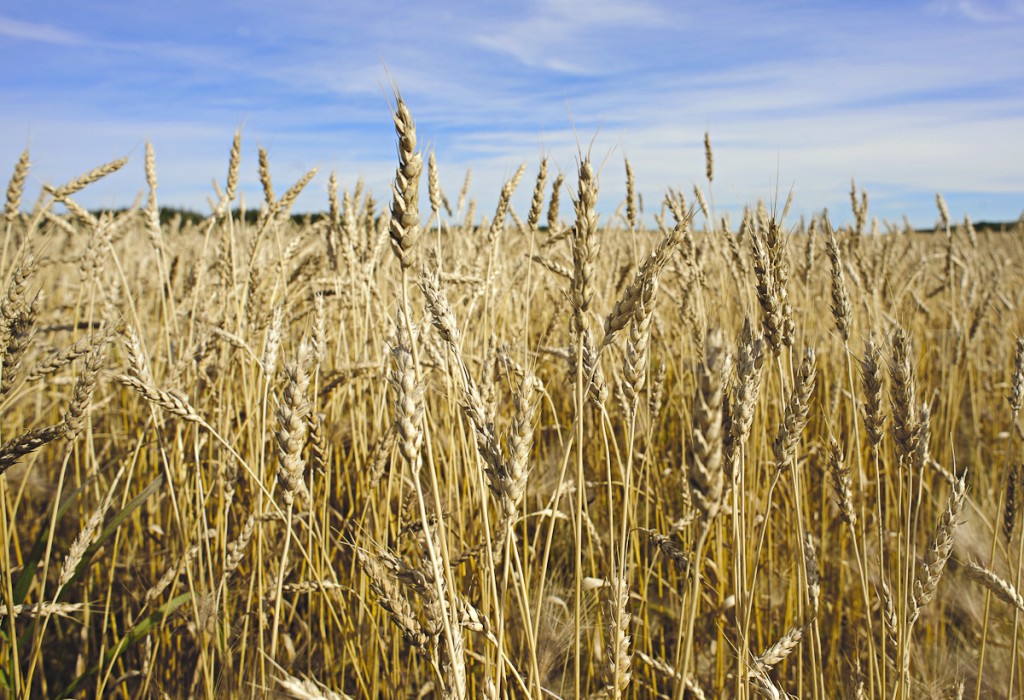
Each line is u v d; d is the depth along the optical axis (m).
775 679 3.91
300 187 5.31
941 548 2.49
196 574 4.23
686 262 5.33
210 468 4.57
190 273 6.62
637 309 2.05
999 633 4.16
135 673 3.62
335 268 5.79
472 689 3.17
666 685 3.99
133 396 5.45
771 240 2.78
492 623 2.93
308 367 2.37
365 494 4.07
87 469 4.67
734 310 6.45
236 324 4.89
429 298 2.13
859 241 6.61
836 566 4.70
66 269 7.89
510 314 6.02
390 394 4.37
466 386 2.09
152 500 4.76
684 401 4.84
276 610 3.01
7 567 3.15
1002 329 7.70
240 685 3.46
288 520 2.42
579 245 1.93
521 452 1.95
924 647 4.05
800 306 6.23
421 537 3.24
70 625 4.57
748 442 4.32
